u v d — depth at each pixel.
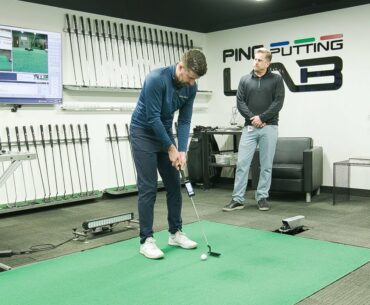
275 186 5.32
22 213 4.94
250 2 5.93
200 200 5.45
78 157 5.70
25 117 5.20
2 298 2.49
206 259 3.08
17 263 3.11
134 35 6.23
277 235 3.69
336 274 2.76
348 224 4.09
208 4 6.09
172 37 6.70
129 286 2.62
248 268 2.89
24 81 5.08
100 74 5.88
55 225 4.33
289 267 2.90
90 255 3.24
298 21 6.06
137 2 6.14
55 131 5.47
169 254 3.21
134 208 5.15
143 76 6.35
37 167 5.32
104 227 3.90
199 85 7.09
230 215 4.53
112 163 6.05
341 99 5.75
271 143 4.73
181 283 2.65
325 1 5.76
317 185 5.48
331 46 5.78
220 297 2.44
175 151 3.04
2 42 4.88
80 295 2.51
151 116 2.93
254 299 2.40
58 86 5.39
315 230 3.87
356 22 5.54
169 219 3.38
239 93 4.89
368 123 5.54
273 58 6.35
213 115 7.15
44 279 2.77
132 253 3.27
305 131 6.10
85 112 5.75
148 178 3.13
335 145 5.84
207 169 6.26
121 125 6.14
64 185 5.57
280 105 4.70
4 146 5.04
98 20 5.86
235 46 6.77
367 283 2.61
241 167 4.80
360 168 5.64
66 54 5.55
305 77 6.05
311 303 2.34
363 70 5.53
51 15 5.40
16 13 5.09
